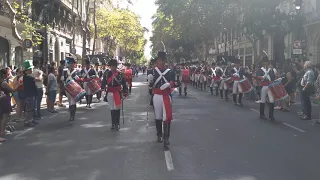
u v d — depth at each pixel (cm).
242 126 1090
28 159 718
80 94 1195
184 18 3703
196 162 691
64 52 4253
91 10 4919
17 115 1201
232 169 645
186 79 2209
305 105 1241
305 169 646
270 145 834
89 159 715
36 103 1248
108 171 636
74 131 1014
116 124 1033
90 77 1569
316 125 1114
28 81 1098
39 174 622
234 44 5312
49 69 1415
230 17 3303
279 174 617
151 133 980
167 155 741
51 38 3581
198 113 1384
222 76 1923
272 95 1194
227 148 802
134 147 815
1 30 2591
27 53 3062
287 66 1683
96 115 1339
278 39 3212
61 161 702
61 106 1619
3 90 895
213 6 3219
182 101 1867
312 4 3041
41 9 3112
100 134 967
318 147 815
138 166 665
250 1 2583
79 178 599
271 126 1095
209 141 873
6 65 2758
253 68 2400
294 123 1155
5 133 981
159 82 818
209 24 3612
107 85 1035
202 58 6531
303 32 3166
